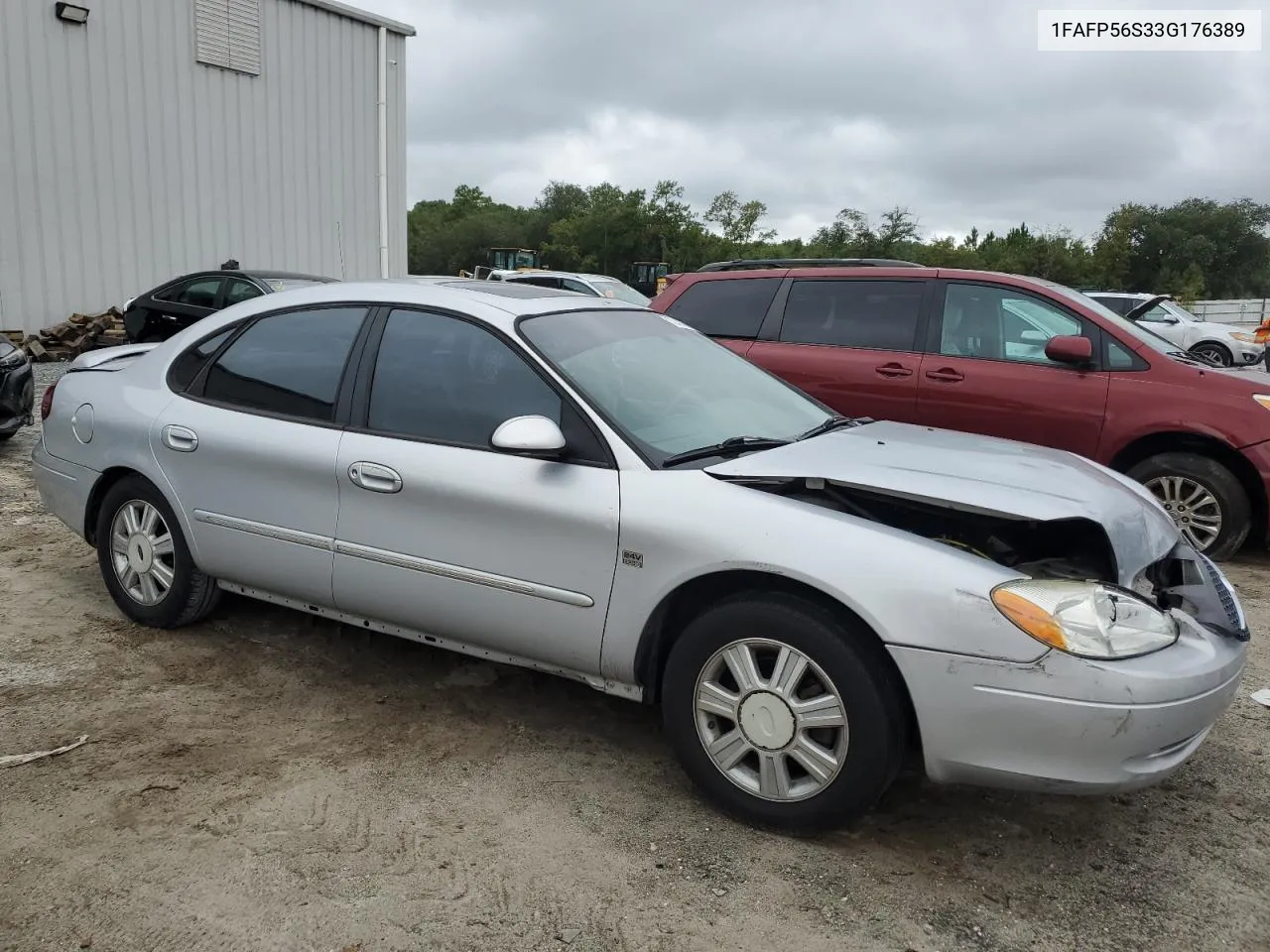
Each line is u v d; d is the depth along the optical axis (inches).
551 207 3905.0
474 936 96.7
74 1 545.3
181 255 617.3
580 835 114.5
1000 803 125.3
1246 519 226.8
